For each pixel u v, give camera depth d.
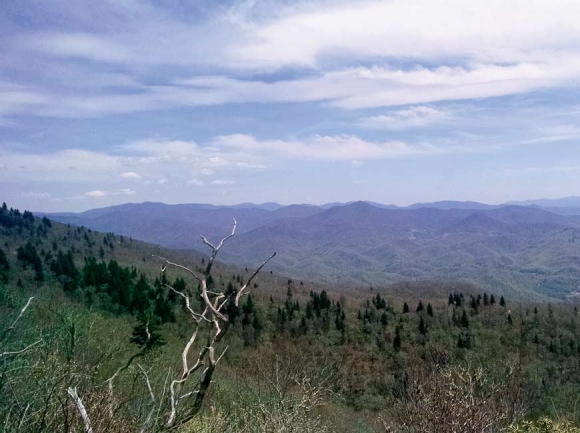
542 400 16.69
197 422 8.34
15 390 5.36
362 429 17.45
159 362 10.79
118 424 5.41
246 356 37.06
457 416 8.18
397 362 60.72
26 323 13.62
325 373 19.61
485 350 62.81
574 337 66.19
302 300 104.62
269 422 9.50
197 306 58.41
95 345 17.47
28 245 77.94
